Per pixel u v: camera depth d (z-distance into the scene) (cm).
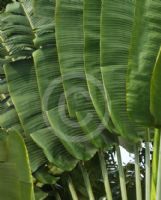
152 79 391
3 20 575
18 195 353
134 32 423
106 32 457
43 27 537
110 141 489
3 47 580
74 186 536
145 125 414
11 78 532
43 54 525
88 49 481
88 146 491
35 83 534
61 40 505
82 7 514
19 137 355
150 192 469
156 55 417
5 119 533
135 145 493
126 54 453
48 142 500
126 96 421
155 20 422
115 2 462
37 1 560
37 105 525
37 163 511
